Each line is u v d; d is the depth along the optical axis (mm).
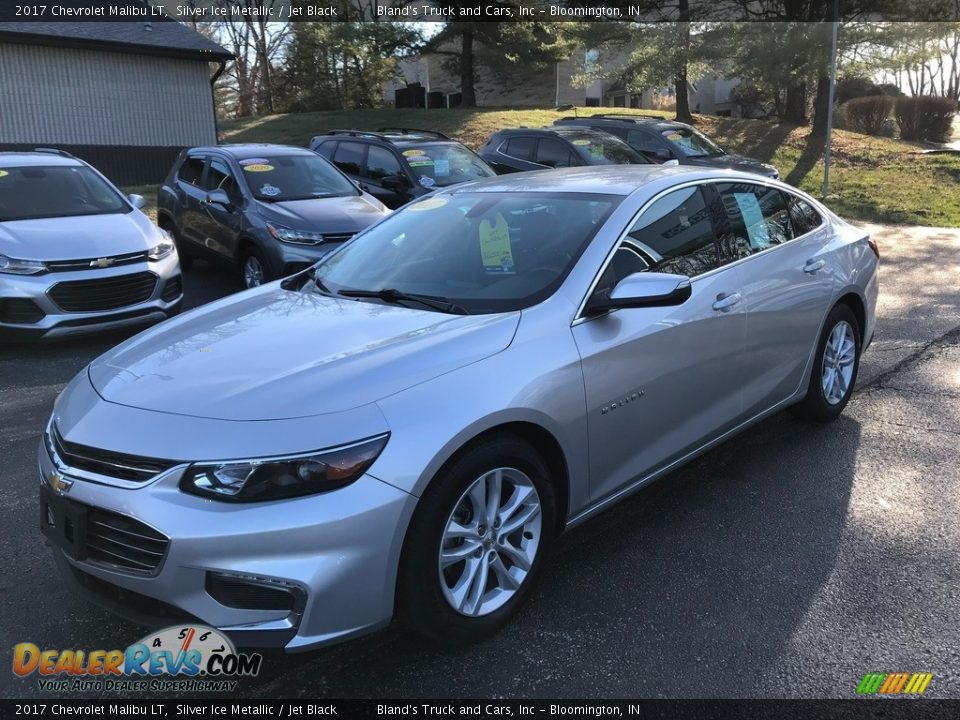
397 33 27156
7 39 17359
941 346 6586
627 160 13141
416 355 2812
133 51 19000
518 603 2979
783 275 4223
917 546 3488
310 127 25984
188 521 2381
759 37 21188
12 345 6965
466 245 3744
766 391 4195
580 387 3055
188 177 10078
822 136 23266
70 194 7664
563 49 26047
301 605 2408
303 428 2475
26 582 3287
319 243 8008
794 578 3254
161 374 2881
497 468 2809
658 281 3094
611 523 3758
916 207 15398
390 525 2484
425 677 2707
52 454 2758
